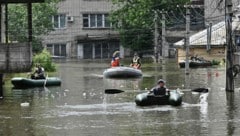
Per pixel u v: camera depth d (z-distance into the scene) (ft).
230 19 187.01
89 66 345.10
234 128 122.52
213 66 324.19
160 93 157.28
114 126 126.11
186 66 265.75
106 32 446.19
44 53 305.94
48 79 217.56
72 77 260.83
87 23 450.30
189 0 379.35
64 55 445.78
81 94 187.83
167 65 340.18
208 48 344.08
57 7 412.77
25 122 133.08
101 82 232.53
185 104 158.92
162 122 130.41
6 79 243.81
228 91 190.49
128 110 148.87
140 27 387.55
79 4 450.30
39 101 170.09
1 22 187.01
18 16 352.49
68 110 150.61
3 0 179.01
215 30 357.82
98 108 153.58
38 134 119.14
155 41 361.10
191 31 406.21
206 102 163.32
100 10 452.35
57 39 444.96
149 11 375.25
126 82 230.68
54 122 132.57
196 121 131.44
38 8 381.19
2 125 129.59
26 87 212.02
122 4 422.82
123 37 401.90
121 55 441.27
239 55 232.53
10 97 181.06
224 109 149.59
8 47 177.17
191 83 221.66
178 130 120.67
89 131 120.98
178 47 349.82
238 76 240.12
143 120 133.28
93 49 448.24
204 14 379.96
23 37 316.40
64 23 446.60
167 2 374.63
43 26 384.27
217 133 117.39
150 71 290.15
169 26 401.90
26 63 177.99
